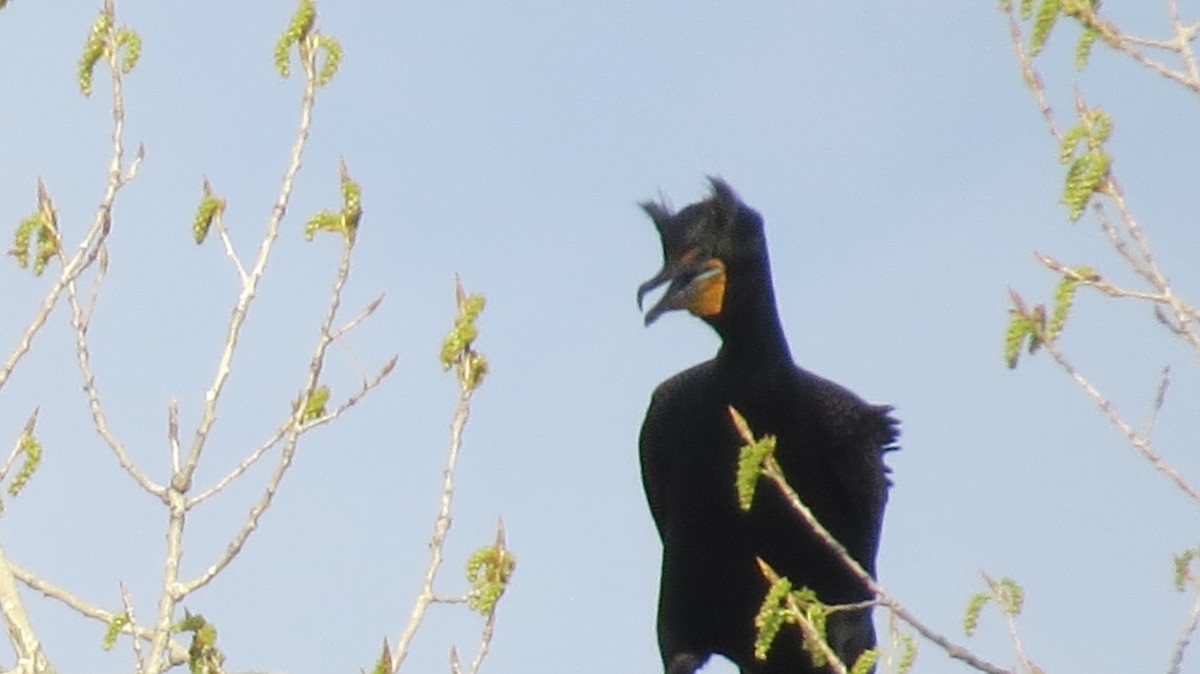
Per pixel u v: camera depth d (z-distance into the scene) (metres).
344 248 9.67
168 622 8.82
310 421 9.53
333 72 9.99
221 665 9.65
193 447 9.15
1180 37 8.46
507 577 9.45
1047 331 8.53
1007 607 8.96
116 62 10.43
